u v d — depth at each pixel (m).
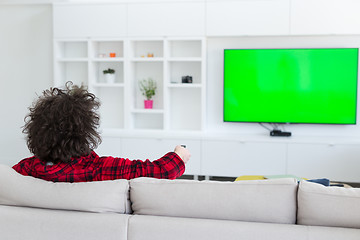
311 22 4.69
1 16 5.60
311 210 1.35
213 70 5.18
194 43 5.23
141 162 1.62
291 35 4.80
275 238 1.29
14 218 1.43
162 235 1.35
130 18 5.05
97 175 1.57
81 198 1.44
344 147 4.58
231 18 4.84
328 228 1.30
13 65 5.62
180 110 5.34
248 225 1.33
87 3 5.13
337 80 4.85
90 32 5.16
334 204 1.33
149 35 5.03
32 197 1.47
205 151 4.83
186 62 5.26
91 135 1.56
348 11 4.61
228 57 5.02
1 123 5.69
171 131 5.16
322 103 4.90
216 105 5.21
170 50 5.21
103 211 1.45
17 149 5.67
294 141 4.65
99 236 1.38
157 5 4.98
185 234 1.33
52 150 1.51
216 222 1.35
